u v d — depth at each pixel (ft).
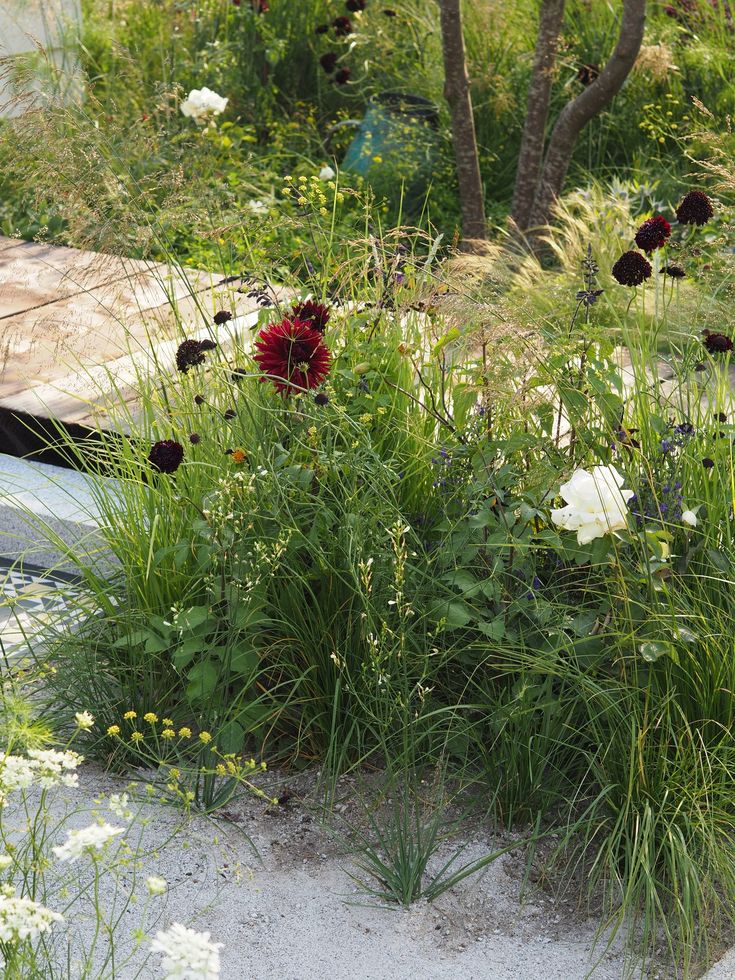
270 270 16.06
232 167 29.48
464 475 12.76
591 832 11.08
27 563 17.11
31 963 8.27
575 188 29.76
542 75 27.22
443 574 12.21
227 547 12.05
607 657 11.61
